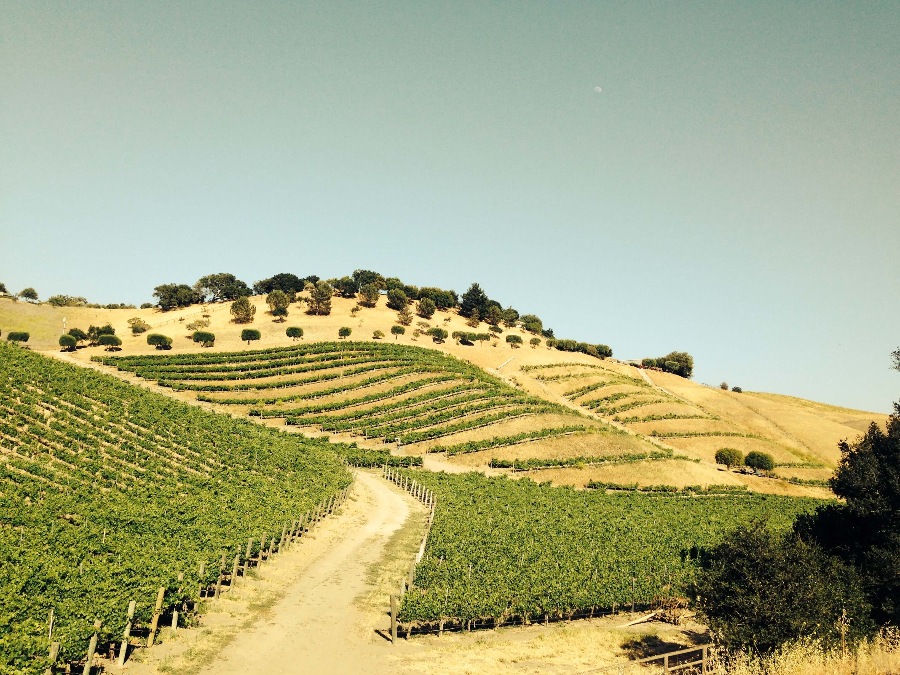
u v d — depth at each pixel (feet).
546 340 538.47
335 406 297.74
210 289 538.47
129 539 96.89
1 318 414.62
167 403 222.69
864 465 79.51
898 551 73.10
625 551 130.93
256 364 341.62
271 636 77.00
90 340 386.73
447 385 335.47
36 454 138.31
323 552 123.03
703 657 68.44
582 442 283.79
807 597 65.72
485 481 218.59
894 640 68.13
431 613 84.07
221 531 106.52
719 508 223.10
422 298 546.26
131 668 63.26
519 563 112.37
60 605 64.75
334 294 538.06
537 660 77.97
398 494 196.75
